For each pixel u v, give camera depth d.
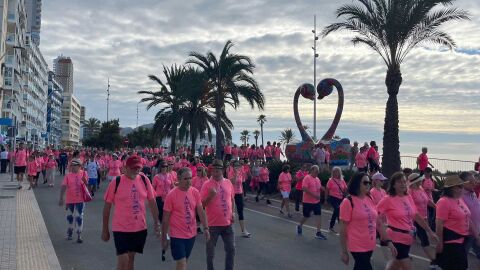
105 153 32.72
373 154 21.67
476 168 20.14
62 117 174.75
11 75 64.19
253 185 23.44
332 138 32.22
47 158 27.73
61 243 11.22
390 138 21.69
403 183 6.89
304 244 11.57
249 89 32.31
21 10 69.88
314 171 12.75
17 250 9.88
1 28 57.62
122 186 6.99
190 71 33.78
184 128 37.44
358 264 6.16
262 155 31.64
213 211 8.15
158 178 12.82
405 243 6.80
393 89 21.88
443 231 6.91
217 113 33.69
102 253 10.16
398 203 6.89
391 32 21.14
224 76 32.78
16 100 71.31
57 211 16.66
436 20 21.03
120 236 6.89
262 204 21.25
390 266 6.92
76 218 11.44
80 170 11.70
